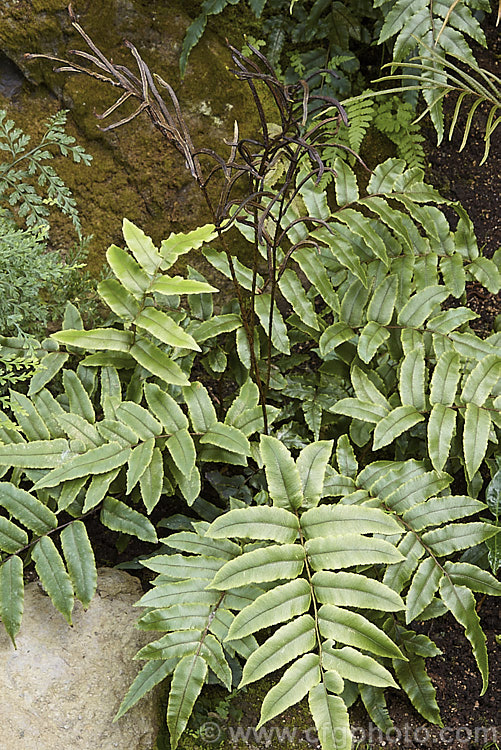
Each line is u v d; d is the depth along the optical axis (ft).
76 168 9.31
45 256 7.35
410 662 7.01
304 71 9.93
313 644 5.54
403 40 8.13
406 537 6.46
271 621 5.54
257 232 5.84
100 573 7.57
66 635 6.73
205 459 7.02
